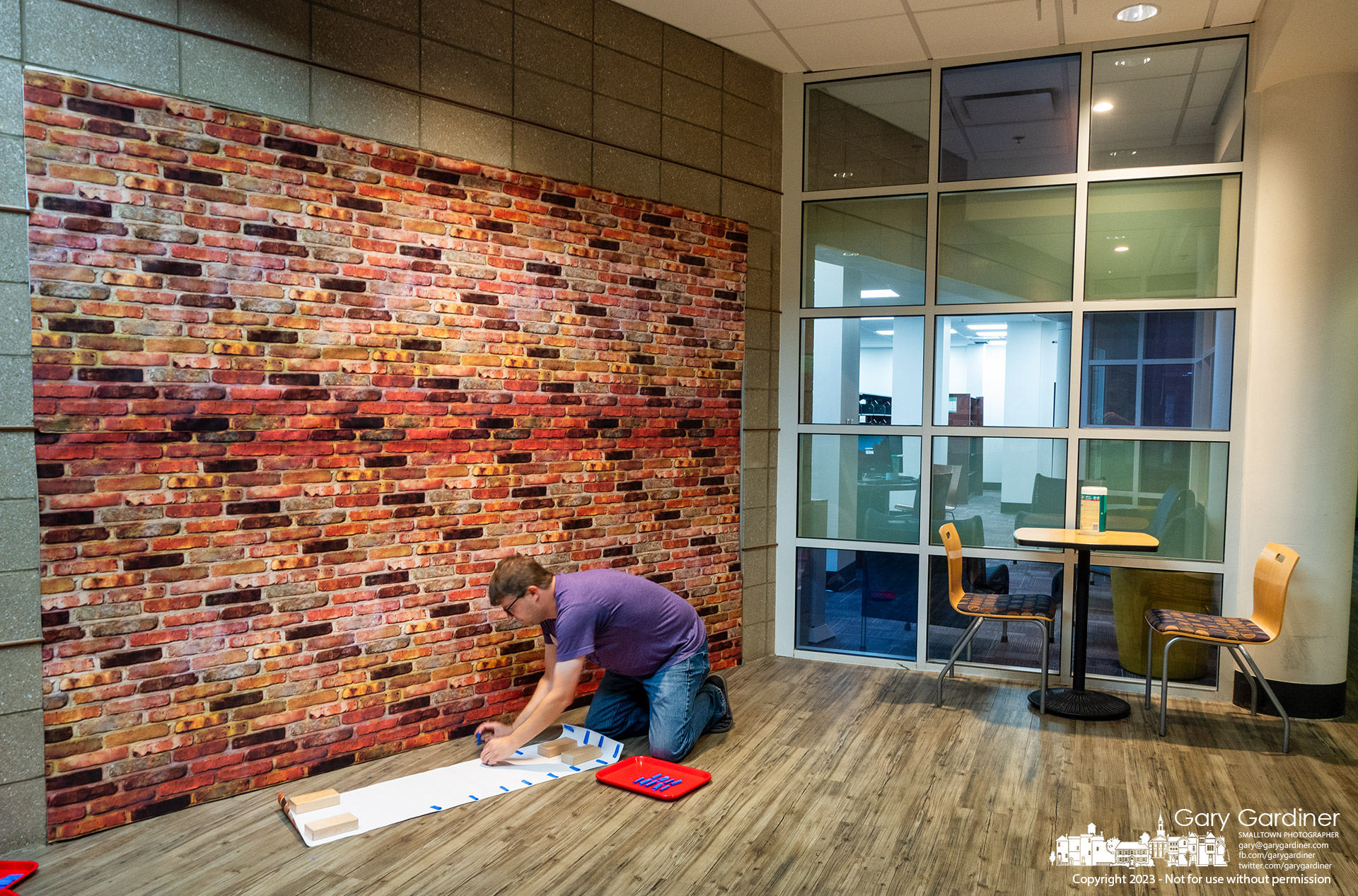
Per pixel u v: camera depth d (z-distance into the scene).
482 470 3.98
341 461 3.54
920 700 4.50
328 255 3.48
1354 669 5.46
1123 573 4.75
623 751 3.77
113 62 2.96
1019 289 4.88
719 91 4.90
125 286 3.01
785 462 5.37
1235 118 4.46
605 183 4.40
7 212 2.79
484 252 3.94
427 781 3.43
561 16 4.19
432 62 3.75
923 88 5.02
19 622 2.84
